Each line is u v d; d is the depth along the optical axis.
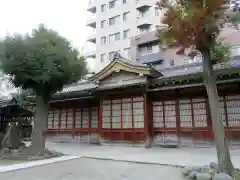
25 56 12.20
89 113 20.41
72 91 20.14
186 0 8.42
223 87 14.33
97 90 18.33
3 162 11.78
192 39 8.38
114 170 9.56
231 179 6.97
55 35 13.97
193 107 15.59
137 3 42.09
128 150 15.27
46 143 21.06
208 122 14.94
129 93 17.50
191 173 7.89
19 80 13.06
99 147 17.23
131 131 17.05
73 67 13.84
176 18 8.23
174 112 16.28
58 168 10.12
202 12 7.82
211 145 14.62
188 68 18.44
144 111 16.64
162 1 8.97
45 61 12.46
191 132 15.45
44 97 14.46
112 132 17.98
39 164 10.95
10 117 18.03
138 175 8.61
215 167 8.34
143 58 35.09
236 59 17.05
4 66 12.32
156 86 16.41
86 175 8.79
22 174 9.09
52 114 22.84
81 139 20.44
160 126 16.67
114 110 18.16
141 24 40.78
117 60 17.53
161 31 9.07
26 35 13.12
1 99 21.44
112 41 44.00
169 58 31.77
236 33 23.38
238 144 13.68
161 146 16.31
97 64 44.75
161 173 8.79
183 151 13.98
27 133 23.97
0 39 12.70
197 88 15.10
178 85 15.45
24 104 22.38
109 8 45.66
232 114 14.11
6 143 15.10
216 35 8.57
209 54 8.84
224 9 8.08
